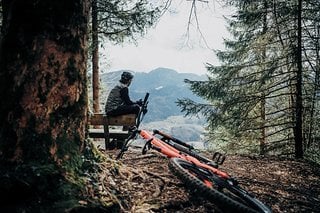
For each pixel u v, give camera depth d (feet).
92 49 50.19
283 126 45.68
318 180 25.90
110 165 14.97
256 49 43.24
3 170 11.20
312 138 42.86
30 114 11.72
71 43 12.42
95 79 54.03
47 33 11.91
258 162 29.01
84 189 11.99
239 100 42.93
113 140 28.25
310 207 18.25
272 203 17.85
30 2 11.93
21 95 11.68
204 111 45.11
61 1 12.11
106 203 12.01
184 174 13.97
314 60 38.81
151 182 15.66
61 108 12.34
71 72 12.51
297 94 38.88
